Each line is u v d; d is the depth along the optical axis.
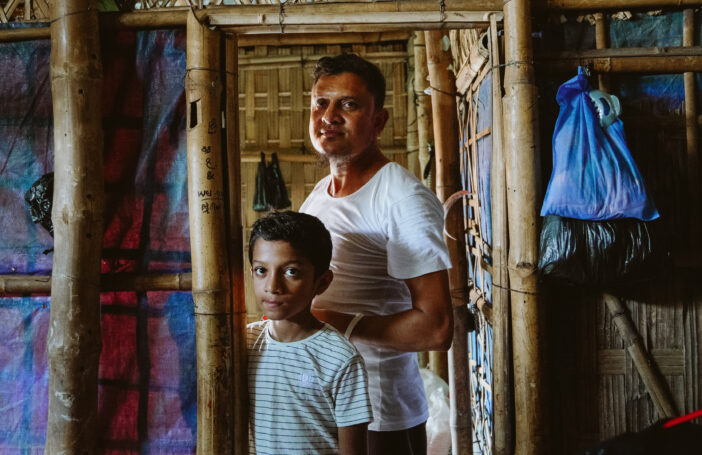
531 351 1.61
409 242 1.40
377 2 1.60
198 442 1.55
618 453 0.75
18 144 1.69
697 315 1.70
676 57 1.66
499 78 1.66
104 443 1.67
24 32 1.68
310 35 4.32
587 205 1.52
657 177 1.70
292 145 4.46
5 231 1.70
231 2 1.82
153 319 1.66
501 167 1.67
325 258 1.32
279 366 1.36
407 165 4.38
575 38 1.71
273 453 1.36
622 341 1.71
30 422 1.69
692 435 0.74
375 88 1.51
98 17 1.61
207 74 1.55
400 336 1.39
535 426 1.62
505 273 1.67
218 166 1.56
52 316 1.54
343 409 1.28
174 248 1.65
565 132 1.58
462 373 2.49
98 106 1.58
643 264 1.54
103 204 1.59
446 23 1.66
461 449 2.51
